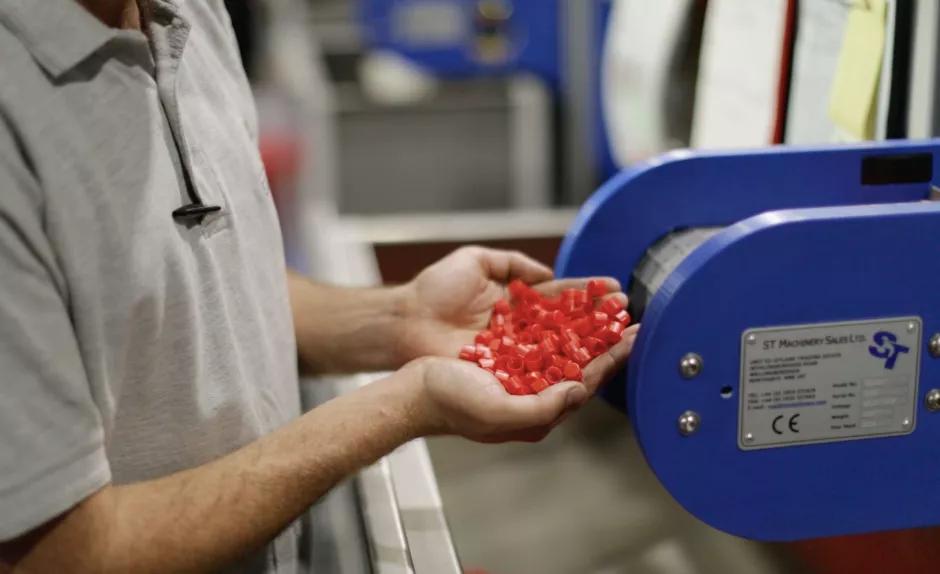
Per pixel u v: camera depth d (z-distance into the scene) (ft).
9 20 2.93
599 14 11.00
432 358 3.43
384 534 3.87
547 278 4.65
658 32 7.30
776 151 3.91
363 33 11.34
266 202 4.03
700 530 5.44
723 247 2.98
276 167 11.39
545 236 6.97
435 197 12.21
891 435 3.18
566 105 11.43
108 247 3.05
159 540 3.08
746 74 4.90
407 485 4.21
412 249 6.88
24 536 2.91
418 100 12.05
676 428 3.11
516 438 3.47
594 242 4.05
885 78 3.83
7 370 2.80
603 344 3.46
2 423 2.79
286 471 3.22
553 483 5.83
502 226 7.07
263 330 3.83
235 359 3.58
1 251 2.82
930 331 3.11
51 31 2.97
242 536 3.18
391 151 12.03
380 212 12.21
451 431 3.36
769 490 3.19
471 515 5.64
